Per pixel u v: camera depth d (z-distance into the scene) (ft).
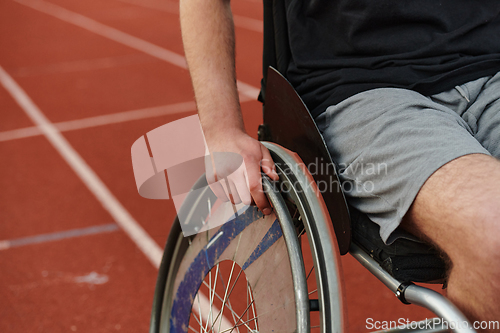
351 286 7.54
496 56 3.98
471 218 2.78
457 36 3.95
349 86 3.91
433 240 3.09
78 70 24.08
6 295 7.76
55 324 7.10
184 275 5.04
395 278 3.31
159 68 23.84
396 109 3.58
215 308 6.73
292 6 4.33
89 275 8.23
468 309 2.78
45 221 10.08
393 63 3.90
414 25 3.99
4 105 19.15
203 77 4.41
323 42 4.23
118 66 24.53
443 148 3.17
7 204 10.87
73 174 12.39
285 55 4.51
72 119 17.15
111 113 17.65
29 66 25.27
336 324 3.33
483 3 4.08
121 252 8.88
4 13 42.70
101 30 34.35
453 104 3.89
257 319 4.23
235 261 4.43
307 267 7.75
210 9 4.48
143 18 38.32
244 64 23.07
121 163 12.98
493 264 2.63
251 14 36.96
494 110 3.86
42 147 14.55
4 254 8.91
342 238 3.66
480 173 2.89
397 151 3.36
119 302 7.54
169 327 5.16
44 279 8.16
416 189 3.12
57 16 40.60
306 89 4.24
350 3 3.97
